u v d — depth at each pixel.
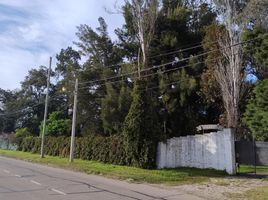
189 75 42.59
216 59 38.44
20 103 94.19
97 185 18.69
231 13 36.84
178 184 20.78
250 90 37.94
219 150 26.70
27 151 53.88
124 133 28.72
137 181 21.62
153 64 43.94
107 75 50.72
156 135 27.38
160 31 44.59
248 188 19.09
